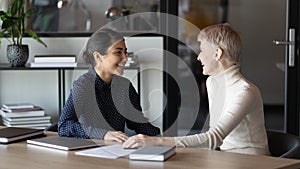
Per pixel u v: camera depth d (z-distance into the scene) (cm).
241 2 593
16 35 510
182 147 271
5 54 519
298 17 500
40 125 476
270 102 548
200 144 270
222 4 589
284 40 533
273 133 304
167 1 521
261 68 561
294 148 268
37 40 492
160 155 245
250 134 289
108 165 239
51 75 519
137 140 267
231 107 280
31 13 491
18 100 521
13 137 288
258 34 569
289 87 508
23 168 238
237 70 286
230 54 280
